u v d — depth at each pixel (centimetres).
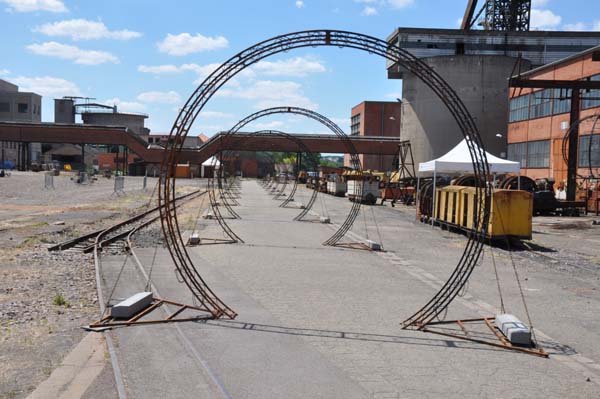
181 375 561
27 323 735
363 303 919
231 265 1266
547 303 973
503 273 1284
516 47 6750
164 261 1293
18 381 532
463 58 5850
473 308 912
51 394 502
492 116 5850
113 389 518
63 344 651
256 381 552
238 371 579
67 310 813
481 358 651
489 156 2509
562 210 3191
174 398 504
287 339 700
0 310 793
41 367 572
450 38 6712
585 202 3192
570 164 3177
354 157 2289
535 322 836
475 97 5844
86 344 652
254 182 9038
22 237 1627
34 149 11169
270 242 1712
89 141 8094
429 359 640
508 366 626
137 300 802
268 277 1128
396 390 541
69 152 11581
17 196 3603
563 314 893
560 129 3897
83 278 1063
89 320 761
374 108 9981
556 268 1388
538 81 2936
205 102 915
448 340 720
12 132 7881
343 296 969
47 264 1197
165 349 643
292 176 9738
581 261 1516
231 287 1019
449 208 2144
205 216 2484
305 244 1692
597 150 3469
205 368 579
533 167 4312
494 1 7206
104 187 5175
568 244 1889
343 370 593
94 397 498
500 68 5834
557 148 3934
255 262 1316
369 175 4238
